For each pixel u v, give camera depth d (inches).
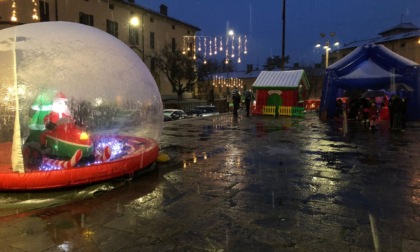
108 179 252.4
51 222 188.4
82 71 264.2
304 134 538.3
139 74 307.9
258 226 181.9
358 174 286.8
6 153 257.6
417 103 711.7
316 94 2159.2
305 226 181.3
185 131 575.5
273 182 263.7
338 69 777.6
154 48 1599.4
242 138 494.3
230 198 226.8
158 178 274.8
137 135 310.2
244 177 278.2
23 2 968.9
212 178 275.3
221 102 1419.8
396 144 440.5
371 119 609.0
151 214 199.6
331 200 221.9
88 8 1214.9
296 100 887.1
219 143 448.5
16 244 163.0
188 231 176.6
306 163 328.8
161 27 1646.2
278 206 211.5
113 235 172.6
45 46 259.8
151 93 319.3
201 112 1221.7
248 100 884.6
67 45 267.3
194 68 1641.2
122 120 290.5
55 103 251.8
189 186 253.6
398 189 244.8
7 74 243.9
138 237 170.2
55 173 228.8
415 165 319.0
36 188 227.9
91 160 257.9
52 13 1064.8
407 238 166.6
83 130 262.8
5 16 932.0
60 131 247.8
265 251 155.3
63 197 225.1
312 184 257.8
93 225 184.5
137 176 278.1
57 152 246.7
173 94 1733.5
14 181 225.0
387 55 744.3
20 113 241.1
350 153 378.9
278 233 173.3
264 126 651.5
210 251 155.8
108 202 219.5
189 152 383.9
